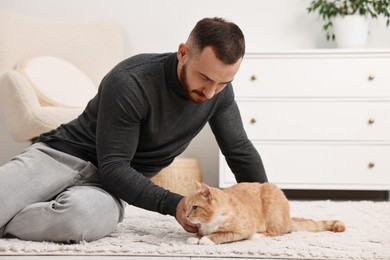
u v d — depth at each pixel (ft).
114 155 6.51
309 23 14.24
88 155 7.11
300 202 11.50
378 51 12.71
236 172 7.75
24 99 10.67
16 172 6.75
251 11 14.26
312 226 7.50
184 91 6.49
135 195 6.43
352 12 13.43
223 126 7.38
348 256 5.95
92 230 6.56
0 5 14.35
